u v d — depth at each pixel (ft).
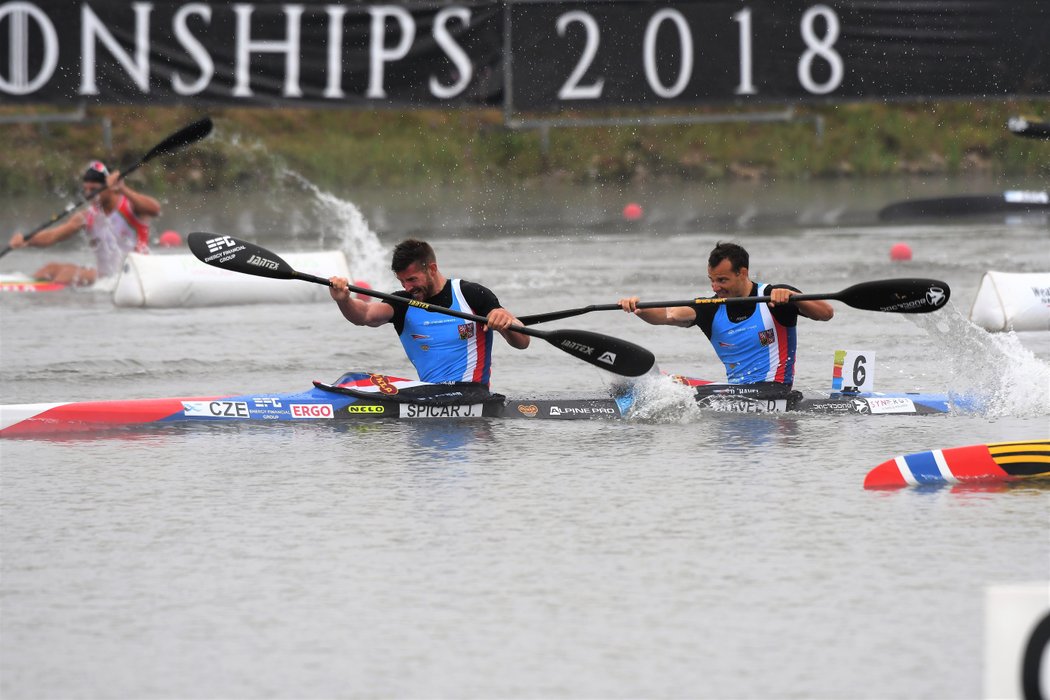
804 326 148.25
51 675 57.36
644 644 59.82
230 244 107.76
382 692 55.42
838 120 360.89
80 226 179.42
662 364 127.54
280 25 240.94
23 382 118.11
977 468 85.35
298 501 81.76
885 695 54.80
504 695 55.06
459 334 106.73
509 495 82.79
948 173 356.18
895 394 109.81
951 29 260.83
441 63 246.47
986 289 145.79
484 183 322.75
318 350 135.64
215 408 104.17
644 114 344.69
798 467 89.25
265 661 58.44
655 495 82.58
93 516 78.95
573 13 249.55
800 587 66.44
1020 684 45.39
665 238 234.38
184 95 239.30
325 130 326.03
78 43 235.40
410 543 73.51
